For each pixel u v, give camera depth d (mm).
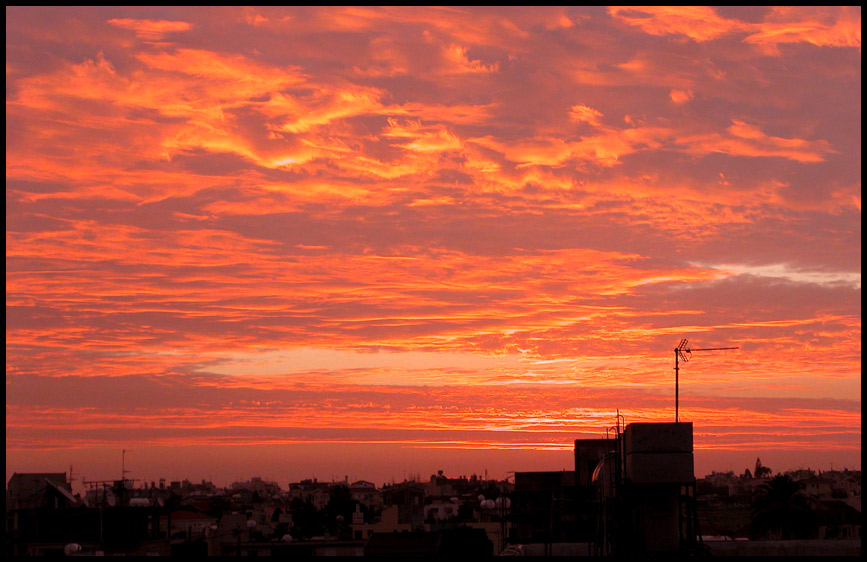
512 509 75375
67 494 60656
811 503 81750
